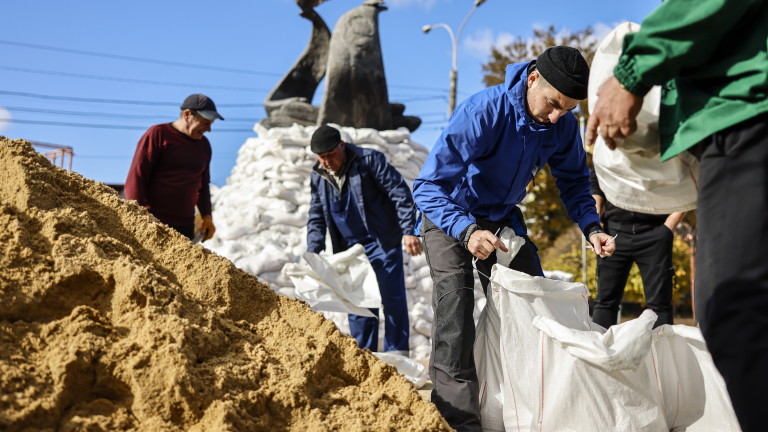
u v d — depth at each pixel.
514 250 2.95
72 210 2.21
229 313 2.28
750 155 1.58
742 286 1.56
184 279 2.30
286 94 9.48
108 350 1.82
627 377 2.39
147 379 1.77
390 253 4.65
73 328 1.83
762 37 1.58
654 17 1.62
